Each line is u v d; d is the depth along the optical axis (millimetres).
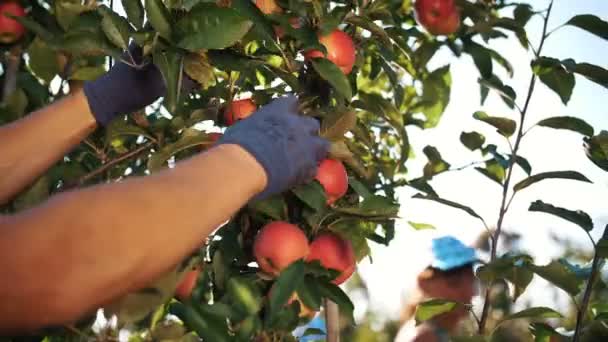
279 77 1658
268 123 978
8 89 1955
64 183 1791
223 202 843
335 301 1518
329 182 1588
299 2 1630
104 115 1374
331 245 1630
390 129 2598
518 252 1955
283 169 932
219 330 1433
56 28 1935
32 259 729
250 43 1788
